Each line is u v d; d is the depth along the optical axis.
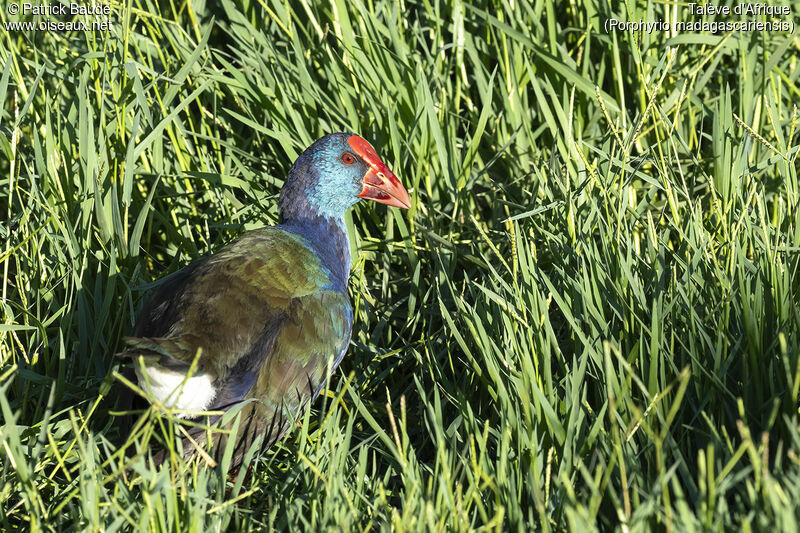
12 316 7.58
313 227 7.84
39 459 6.63
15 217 7.99
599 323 6.82
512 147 9.38
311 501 5.93
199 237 9.02
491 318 7.20
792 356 6.17
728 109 8.34
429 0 9.90
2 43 9.02
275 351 6.45
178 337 6.10
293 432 7.25
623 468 5.15
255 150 9.55
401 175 8.85
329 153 7.75
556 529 5.56
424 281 8.58
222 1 9.66
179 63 9.32
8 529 6.03
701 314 7.06
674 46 9.32
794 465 5.45
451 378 7.77
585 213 8.09
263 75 9.30
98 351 7.59
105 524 5.71
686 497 5.90
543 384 6.64
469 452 6.34
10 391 7.57
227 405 6.20
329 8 9.52
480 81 9.26
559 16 10.20
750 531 5.00
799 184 8.53
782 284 6.62
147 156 8.86
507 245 8.38
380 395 7.93
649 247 7.39
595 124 9.45
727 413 6.21
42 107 9.00
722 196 8.36
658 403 6.17
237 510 6.02
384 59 9.13
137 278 7.91
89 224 7.82
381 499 5.70
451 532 5.49
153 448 6.40
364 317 8.14
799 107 9.15
